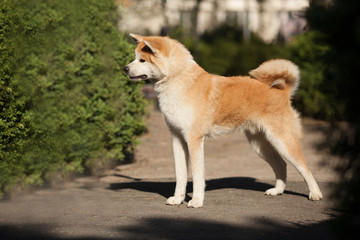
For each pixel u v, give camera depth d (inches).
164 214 212.4
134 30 557.9
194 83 234.7
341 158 117.3
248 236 175.2
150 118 539.8
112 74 337.1
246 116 245.8
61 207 229.1
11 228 189.8
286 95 251.3
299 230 183.0
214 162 391.9
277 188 261.6
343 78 113.6
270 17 887.1
